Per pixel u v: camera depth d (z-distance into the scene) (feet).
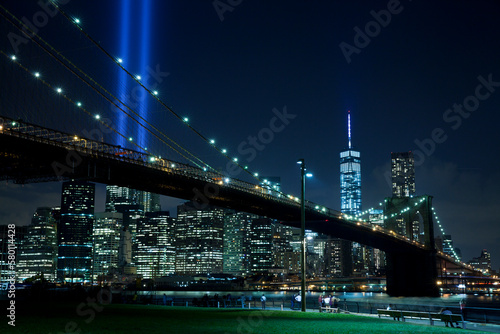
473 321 115.75
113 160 240.12
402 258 545.03
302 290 130.00
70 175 225.76
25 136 201.36
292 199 376.89
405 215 581.12
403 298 500.74
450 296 620.08
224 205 330.95
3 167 204.54
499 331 94.63
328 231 451.12
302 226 132.77
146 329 73.97
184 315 108.78
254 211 358.02
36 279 636.89
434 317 106.42
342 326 86.22
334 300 166.61
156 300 224.33
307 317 110.01
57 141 214.90
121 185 259.19
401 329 82.89
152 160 265.34
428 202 565.53
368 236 473.67
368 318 114.32
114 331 70.03
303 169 135.85
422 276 539.29
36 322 81.46
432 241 551.18
